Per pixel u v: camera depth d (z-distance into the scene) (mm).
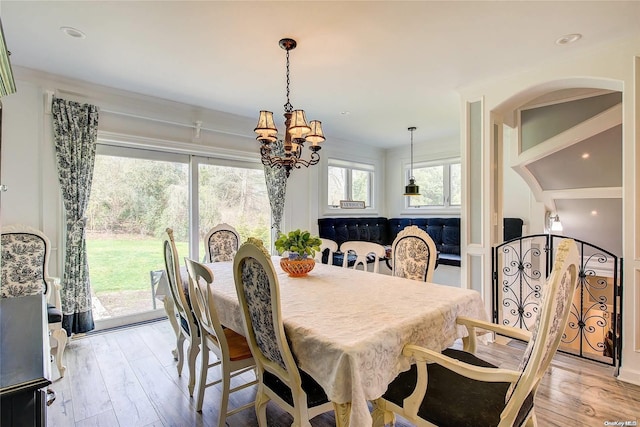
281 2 1828
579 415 1879
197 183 3910
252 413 1957
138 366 2525
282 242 2318
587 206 3977
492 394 1323
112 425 1838
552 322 1054
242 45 2320
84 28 2104
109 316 3344
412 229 2559
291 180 4711
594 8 1874
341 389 1134
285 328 1380
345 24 2047
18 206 2736
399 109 3783
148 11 1917
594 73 2383
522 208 4379
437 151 5449
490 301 2979
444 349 1624
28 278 2574
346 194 5625
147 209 3578
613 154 3352
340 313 1501
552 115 3326
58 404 2027
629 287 2250
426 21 2010
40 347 1007
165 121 3537
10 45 2324
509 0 1806
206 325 1871
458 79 2910
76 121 2936
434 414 1244
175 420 1883
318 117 4094
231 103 3607
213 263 2990
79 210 2969
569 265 1068
